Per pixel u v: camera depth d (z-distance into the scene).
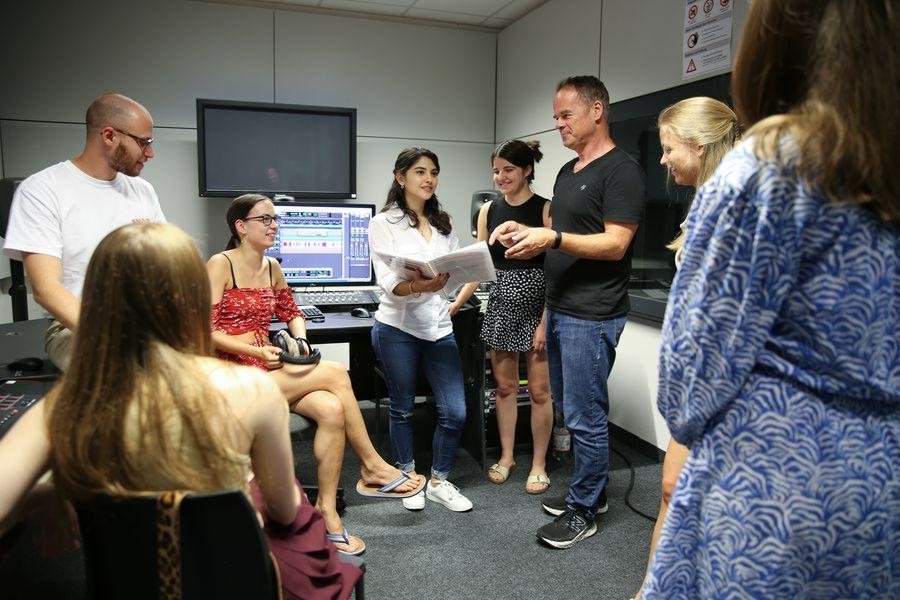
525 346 2.59
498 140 4.27
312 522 1.18
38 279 1.72
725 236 0.69
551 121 3.63
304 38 3.78
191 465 0.86
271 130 3.61
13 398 1.31
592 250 1.96
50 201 1.77
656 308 2.85
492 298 2.67
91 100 3.46
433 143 4.15
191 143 3.65
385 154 4.04
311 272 3.31
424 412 3.77
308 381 2.17
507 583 1.98
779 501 0.67
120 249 0.84
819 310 0.66
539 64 3.73
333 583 1.15
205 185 3.51
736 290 0.68
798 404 0.67
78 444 0.82
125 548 0.85
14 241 1.73
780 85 0.72
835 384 0.67
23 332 2.09
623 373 3.17
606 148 2.12
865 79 0.60
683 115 1.60
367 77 3.93
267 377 0.99
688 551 0.76
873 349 0.66
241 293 2.26
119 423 0.83
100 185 1.88
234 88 3.68
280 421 1.00
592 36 3.22
